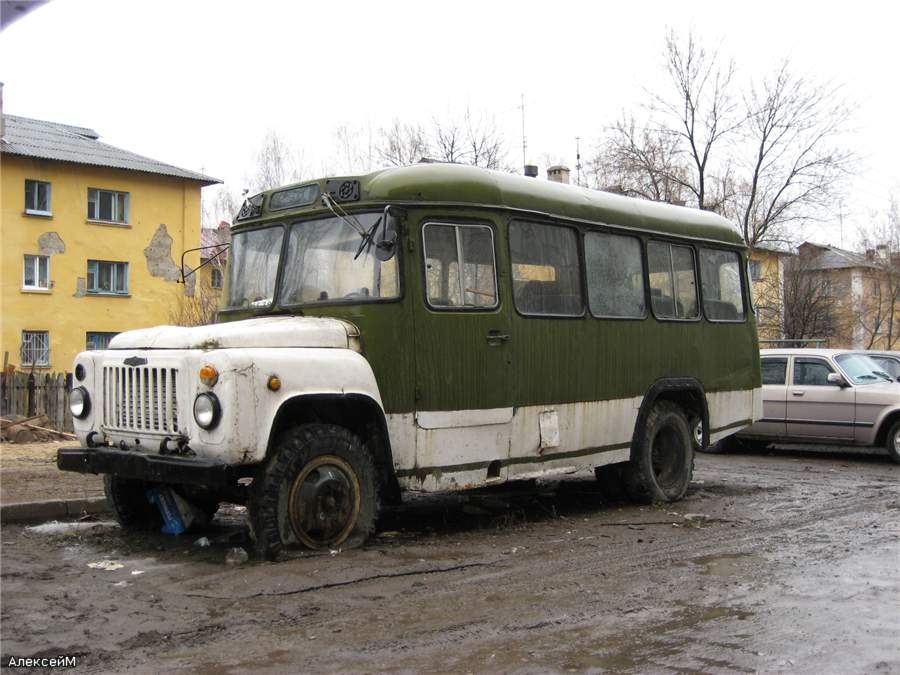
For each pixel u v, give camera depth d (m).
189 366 6.77
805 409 15.74
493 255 8.42
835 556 7.47
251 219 8.69
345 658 4.83
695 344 10.95
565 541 8.03
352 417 7.74
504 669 4.68
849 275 53.12
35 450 13.91
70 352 36.06
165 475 6.73
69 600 5.82
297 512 6.98
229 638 5.13
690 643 5.13
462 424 8.05
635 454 10.09
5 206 34.31
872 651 5.02
